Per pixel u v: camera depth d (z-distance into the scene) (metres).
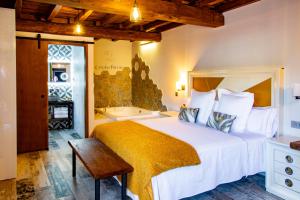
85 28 4.93
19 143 4.46
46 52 4.67
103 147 3.08
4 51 3.21
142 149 2.49
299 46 3.00
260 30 3.45
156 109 6.03
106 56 6.71
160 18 3.57
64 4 2.90
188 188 2.45
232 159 2.79
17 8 3.64
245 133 3.22
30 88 4.53
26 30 4.39
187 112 4.00
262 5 3.40
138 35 5.50
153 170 2.21
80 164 3.84
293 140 2.82
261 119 3.21
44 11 4.27
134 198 2.43
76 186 3.04
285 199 2.68
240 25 3.74
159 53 5.82
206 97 3.91
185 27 4.92
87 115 5.38
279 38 3.21
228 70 3.84
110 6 2.99
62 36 4.91
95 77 6.61
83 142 3.32
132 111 6.81
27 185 3.07
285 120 3.20
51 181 3.20
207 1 3.60
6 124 3.27
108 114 5.89
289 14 3.09
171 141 2.74
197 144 2.69
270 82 3.25
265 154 3.02
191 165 2.43
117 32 5.27
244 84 3.60
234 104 3.37
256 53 3.52
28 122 4.53
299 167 2.55
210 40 4.33
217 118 3.40
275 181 2.82
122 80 7.00
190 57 4.84
